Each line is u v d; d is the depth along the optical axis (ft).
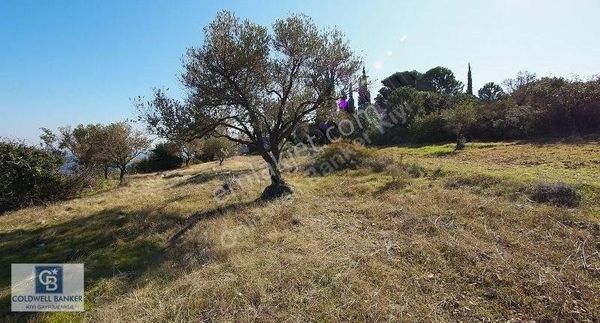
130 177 81.61
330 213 27.89
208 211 32.71
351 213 27.53
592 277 15.40
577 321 12.75
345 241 21.36
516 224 21.50
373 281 16.48
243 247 21.62
